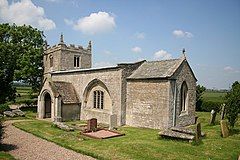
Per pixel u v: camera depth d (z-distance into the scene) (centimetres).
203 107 4278
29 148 1423
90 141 1623
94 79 2734
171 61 2411
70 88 3008
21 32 3847
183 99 2447
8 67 3459
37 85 4100
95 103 2794
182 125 2362
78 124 2528
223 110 2280
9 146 1459
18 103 4444
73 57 4006
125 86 2448
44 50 4188
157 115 2197
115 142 1587
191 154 1306
